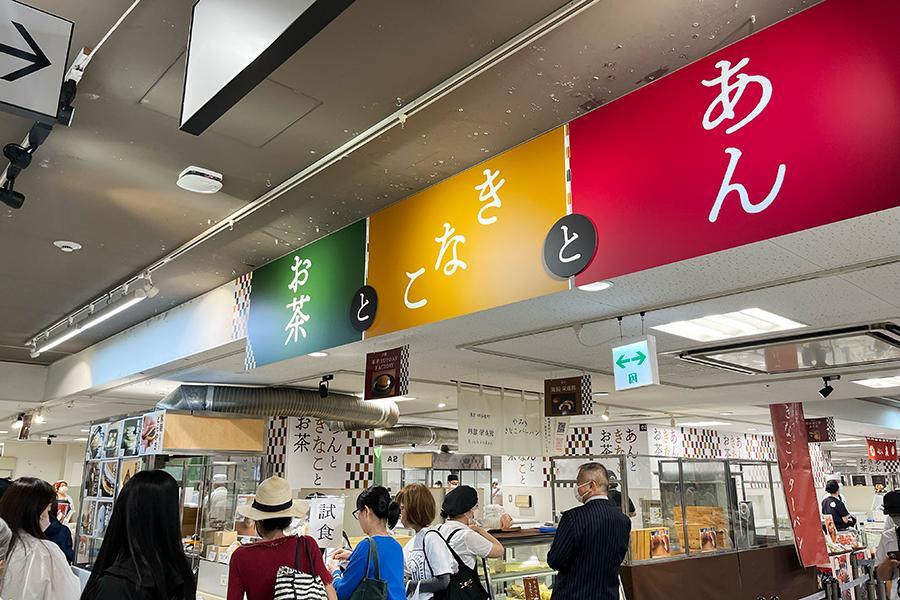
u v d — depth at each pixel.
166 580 1.98
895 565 4.67
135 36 2.82
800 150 2.51
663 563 5.91
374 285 4.41
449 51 2.89
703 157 2.81
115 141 3.70
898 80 2.31
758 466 7.78
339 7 1.57
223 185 4.21
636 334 4.87
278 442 8.45
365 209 4.51
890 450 14.71
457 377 6.88
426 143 3.63
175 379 7.43
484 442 6.62
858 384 7.23
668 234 2.87
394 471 16.36
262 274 5.55
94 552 7.21
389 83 3.13
